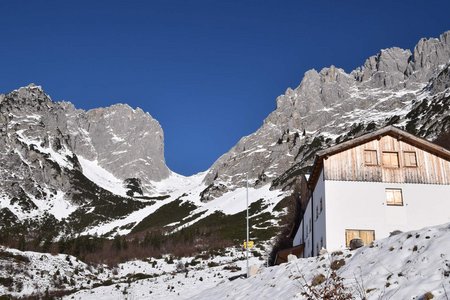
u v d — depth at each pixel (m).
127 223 188.25
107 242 115.50
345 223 30.81
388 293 14.55
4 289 51.62
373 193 31.55
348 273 18.23
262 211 146.00
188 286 46.62
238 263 65.31
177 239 113.56
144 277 67.75
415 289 13.82
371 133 32.56
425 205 31.42
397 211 31.20
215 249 96.06
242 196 182.38
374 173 32.06
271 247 73.31
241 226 127.12
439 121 144.62
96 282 63.59
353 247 23.02
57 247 98.56
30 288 53.81
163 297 41.75
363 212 31.08
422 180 32.00
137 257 94.50
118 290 49.59
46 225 175.88
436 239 16.77
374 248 19.53
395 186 31.80
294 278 21.86
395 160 32.59
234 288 26.86
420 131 145.75
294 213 60.09
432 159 32.62
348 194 31.47
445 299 12.27
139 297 43.97
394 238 19.20
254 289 24.08
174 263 84.81
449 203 31.55
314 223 36.47
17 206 191.38
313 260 23.34
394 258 17.17
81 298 46.50
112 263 85.25
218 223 145.25
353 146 32.72
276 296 20.39
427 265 15.27
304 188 43.56
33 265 63.66
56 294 50.47
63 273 64.06
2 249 66.88
